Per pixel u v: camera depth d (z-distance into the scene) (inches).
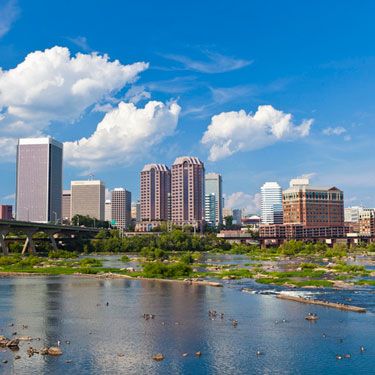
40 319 4074.8
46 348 3117.6
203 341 3366.1
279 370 2795.3
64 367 2819.9
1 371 2746.1
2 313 4333.2
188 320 4020.7
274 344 3287.4
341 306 4505.4
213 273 7603.4
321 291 5585.6
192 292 5595.5
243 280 6840.6
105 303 4845.0
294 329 3686.0
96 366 2844.5
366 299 4977.9
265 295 5334.6
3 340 3299.7
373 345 3255.4
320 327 3745.1
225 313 4308.6
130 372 2751.0
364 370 2795.3
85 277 7244.1
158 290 5767.7
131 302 4899.1
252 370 2792.8
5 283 6510.8
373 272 7677.2
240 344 3292.3
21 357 2994.6
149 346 3248.0
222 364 2888.8
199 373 2743.6
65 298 5162.4
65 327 3779.5
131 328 3742.6
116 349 3174.2
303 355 3053.6
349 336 3479.3
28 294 5452.8
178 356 3034.0
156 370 2785.4
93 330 3681.1
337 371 2783.0
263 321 3966.5
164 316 4190.5
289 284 6215.6
